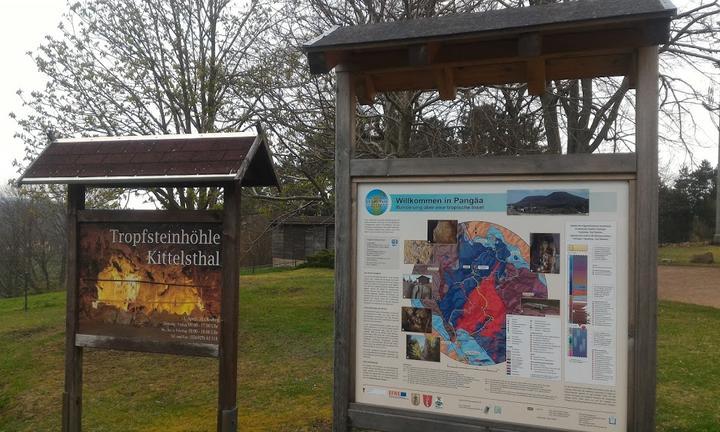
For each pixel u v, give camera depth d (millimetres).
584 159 3240
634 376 3131
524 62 3801
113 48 10242
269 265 27453
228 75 10023
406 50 3711
